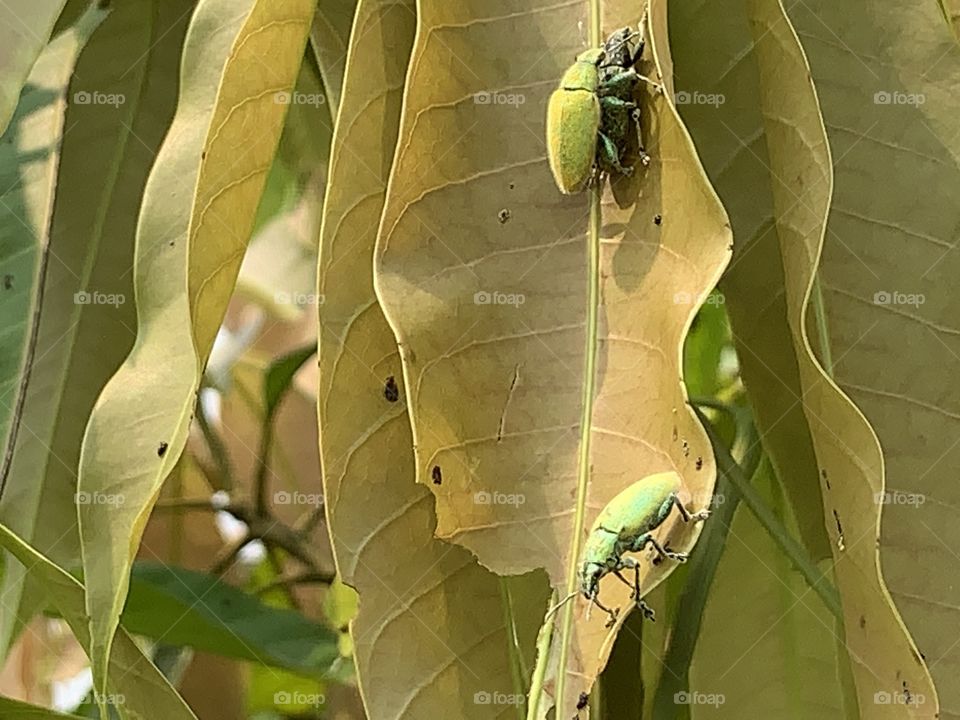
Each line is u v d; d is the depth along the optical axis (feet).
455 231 0.62
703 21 0.70
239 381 1.36
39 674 1.26
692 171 0.59
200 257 0.65
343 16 0.74
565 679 0.60
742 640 0.78
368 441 0.66
